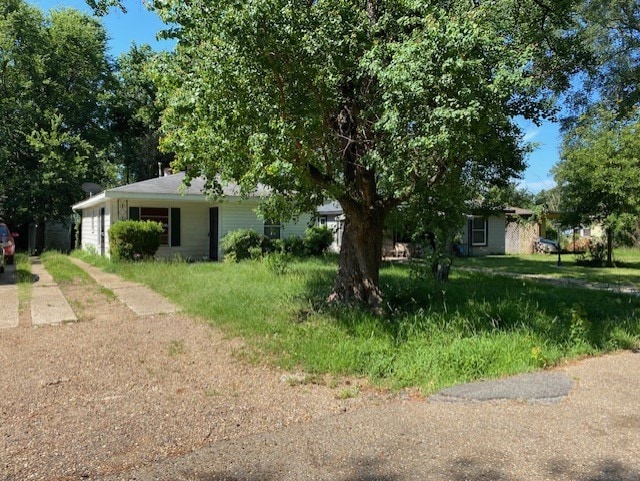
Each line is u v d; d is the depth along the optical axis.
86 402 4.14
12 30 23.66
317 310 7.24
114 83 28.53
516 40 6.89
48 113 23.75
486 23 5.88
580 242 26.05
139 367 5.12
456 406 4.03
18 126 23.30
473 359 4.93
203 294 8.85
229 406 4.07
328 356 5.23
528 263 19.39
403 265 15.29
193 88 5.10
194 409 4.00
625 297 10.09
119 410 3.97
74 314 7.76
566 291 10.73
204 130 5.32
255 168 5.01
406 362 5.05
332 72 5.46
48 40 25.02
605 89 10.88
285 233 18.11
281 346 5.66
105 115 28.66
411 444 3.33
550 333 6.06
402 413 3.91
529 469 2.97
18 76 23.98
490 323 6.35
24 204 22.39
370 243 7.38
